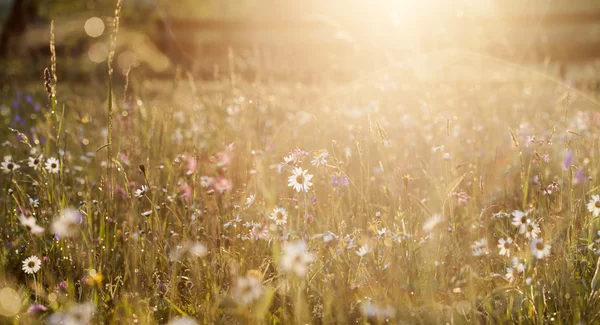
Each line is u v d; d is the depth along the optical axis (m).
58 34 18.06
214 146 4.89
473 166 3.94
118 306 2.56
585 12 14.83
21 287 2.70
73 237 3.07
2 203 3.77
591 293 2.46
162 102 7.24
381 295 2.51
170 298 2.64
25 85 11.05
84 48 17.91
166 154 4.49
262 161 4.00
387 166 4.07
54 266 2.96
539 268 2.63
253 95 6.91
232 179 3.77
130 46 17.75
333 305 2.56
